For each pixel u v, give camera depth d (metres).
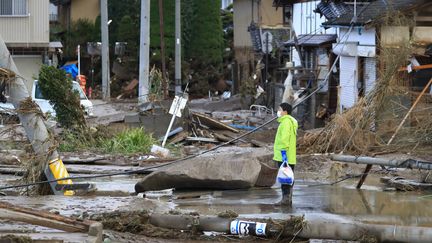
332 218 19.28
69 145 37.72
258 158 27.22
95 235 16.64
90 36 98.81
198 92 97.19
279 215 19.88
